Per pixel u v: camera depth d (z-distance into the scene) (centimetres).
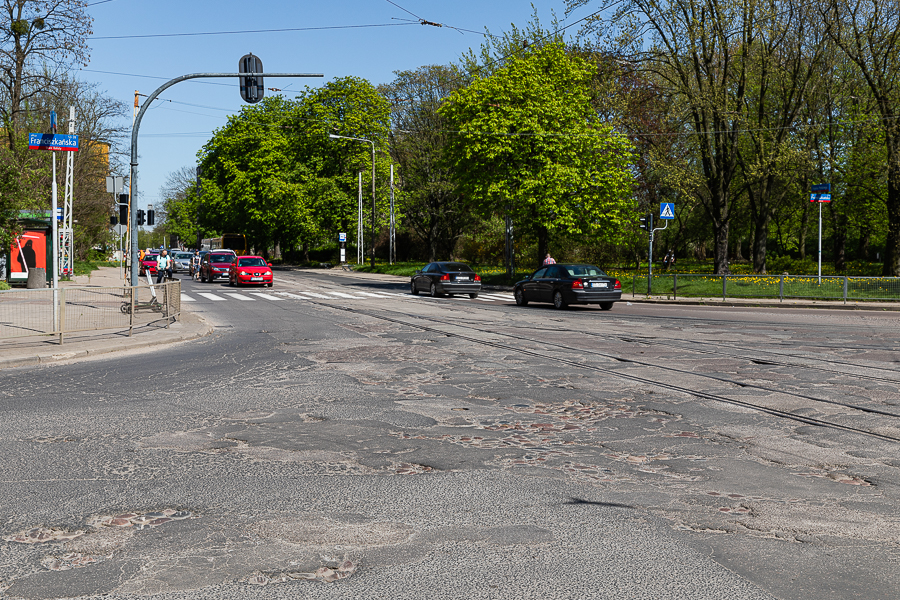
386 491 531
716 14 3384
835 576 387
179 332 1596
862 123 3556
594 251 5103
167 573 389
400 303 2652
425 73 6069
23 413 802
